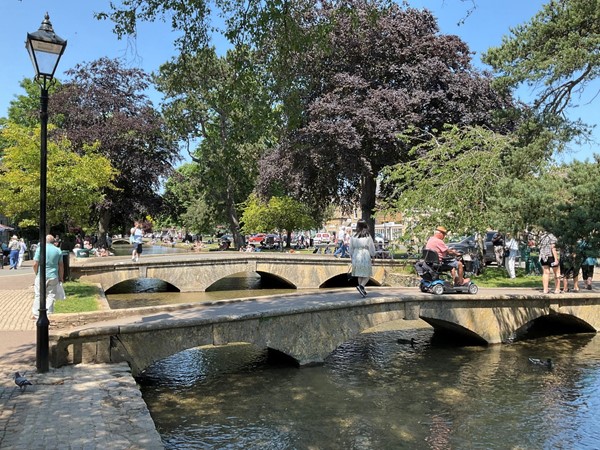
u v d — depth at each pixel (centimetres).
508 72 1659
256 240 6034
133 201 3878
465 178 1912
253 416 777
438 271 1305
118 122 3600
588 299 1363
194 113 2016
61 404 615
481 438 705
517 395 882
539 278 1912
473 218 1891
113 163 3675
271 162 2966
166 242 9262
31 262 3278
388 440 695
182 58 1111
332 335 1084
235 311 1053
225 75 1216
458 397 871
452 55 2714
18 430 534
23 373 743
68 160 1948
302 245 5300
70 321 989
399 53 2625
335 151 2541
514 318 1283
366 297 1251
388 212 2203
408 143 2481
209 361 1090
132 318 1015
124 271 2080
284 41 1089
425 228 1967
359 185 3161
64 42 764
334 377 984
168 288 2359
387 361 1103
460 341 1290
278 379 965
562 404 840
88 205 1998
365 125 2425
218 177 3838
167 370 1024
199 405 824
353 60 2680
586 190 1180
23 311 1226
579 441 699
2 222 4428
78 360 805
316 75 2625
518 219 1327
